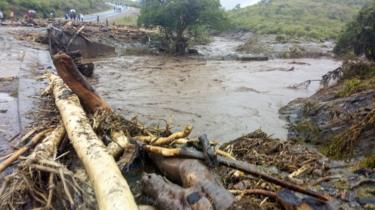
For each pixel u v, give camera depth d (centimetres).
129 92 1725
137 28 4091
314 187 662
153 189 558
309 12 7481
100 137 747
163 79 2141
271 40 4672
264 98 1689
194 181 537
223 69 2673
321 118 1230
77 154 650
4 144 716
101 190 491
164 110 1403
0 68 1498
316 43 4531
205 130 1163
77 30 3131
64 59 844
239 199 529
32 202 540
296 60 3419
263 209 501
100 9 8862
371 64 1822
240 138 937
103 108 844
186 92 1773
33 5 5419
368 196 631
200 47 4222
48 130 751
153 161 693
